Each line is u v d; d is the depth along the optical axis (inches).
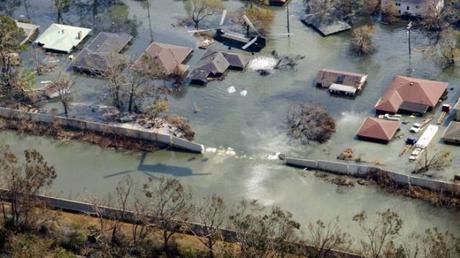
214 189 7396.7
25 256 6358.3
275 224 6501.0
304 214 7042.3
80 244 6678.2
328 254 6294.3
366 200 7160.4
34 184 6806.1
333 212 7052.2
